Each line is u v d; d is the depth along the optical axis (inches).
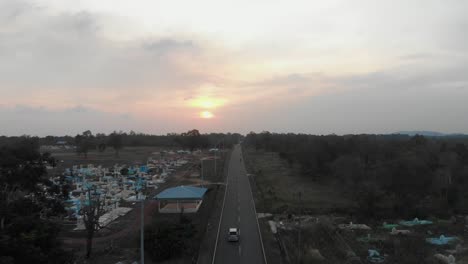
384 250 1412.4
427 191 2230.6
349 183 2358.5
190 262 1205.7
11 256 838.5
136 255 1267.2
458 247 1445.6
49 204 1267.2
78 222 1643.7
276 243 1427.2
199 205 2081.7
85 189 2669.8
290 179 3129.9
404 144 3255.4
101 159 5078.7
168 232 1284.4
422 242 1507.1
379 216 1930.4
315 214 1958.7
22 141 1267.2
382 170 2253.9
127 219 1800.0
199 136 5930.1
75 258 1208.8
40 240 957.8
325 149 3002.0
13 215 1024.2
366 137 3454.7
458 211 2081.7
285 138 4830.2
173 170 3927.2
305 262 1219.2
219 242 1437.0
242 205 2126.0
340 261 1264.8
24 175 1164.5
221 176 3376.0
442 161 2500.0
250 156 5738.2
